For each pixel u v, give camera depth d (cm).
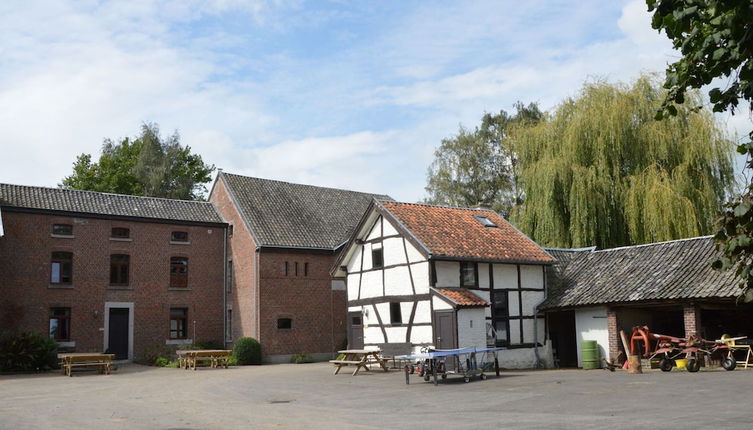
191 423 1052
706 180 2473
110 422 1090
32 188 2902
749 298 399
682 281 1917
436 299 2042
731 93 412
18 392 1694
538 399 1235
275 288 3002
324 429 946
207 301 3164
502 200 4425
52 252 2795
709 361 1773
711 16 395
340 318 3188
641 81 2714
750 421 865
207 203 3384
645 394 1236
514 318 2227
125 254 2975
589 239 2622
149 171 4625
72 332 2794
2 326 2630
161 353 2886
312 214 3394
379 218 2328
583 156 2709
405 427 945
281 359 2958
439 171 4466
